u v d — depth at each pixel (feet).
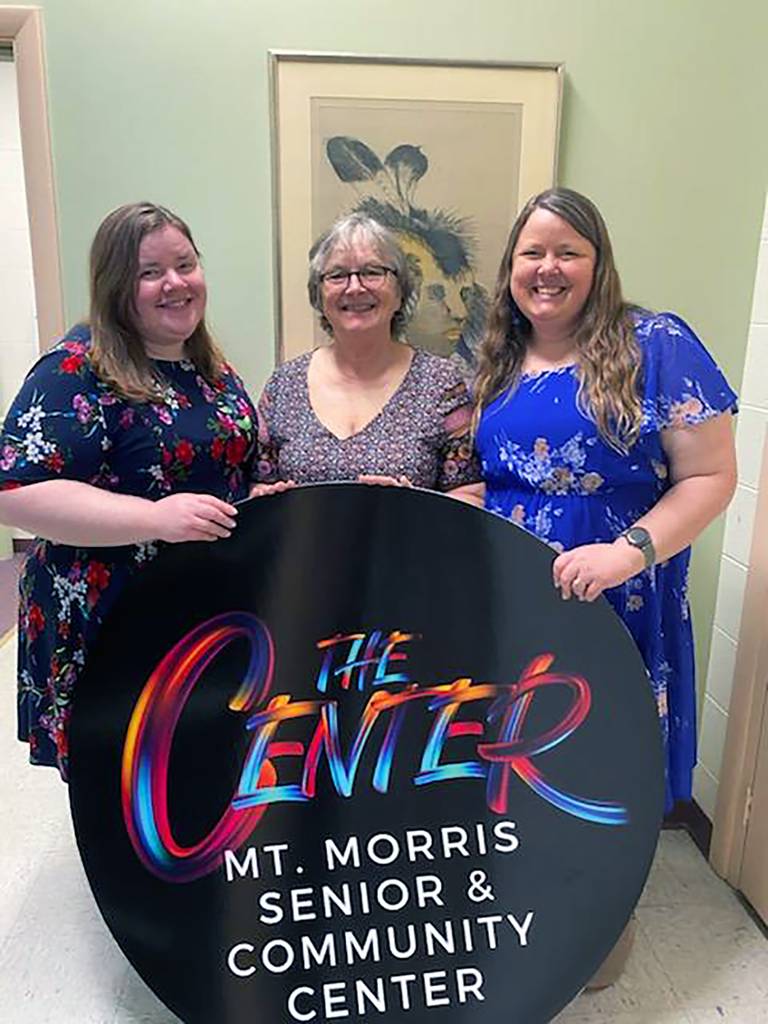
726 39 6.10
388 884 4.57
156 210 4.88
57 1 5.82
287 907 4.54
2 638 11.25
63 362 4.76
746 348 6.60
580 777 4.65
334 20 5.93
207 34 5.91
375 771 4.61
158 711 4.63
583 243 4.81
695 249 6.44
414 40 5.98
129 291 4.81
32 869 6.82
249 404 5.57
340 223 5.36
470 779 4.63
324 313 5.44
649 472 4.91
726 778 6.70
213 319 6.38
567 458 4.90
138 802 4.61
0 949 5.99
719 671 7.01
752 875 6.38
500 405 5.16
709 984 5.72
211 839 4.58
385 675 4.64
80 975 5.78
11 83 14.12
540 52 6.06
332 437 5.43
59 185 6.11
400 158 6.14
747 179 6.33
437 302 6.40
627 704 4.66
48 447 4.64
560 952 4.59
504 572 4.62
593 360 4.82
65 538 4.66
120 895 4.58
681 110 6.20
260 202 6.19
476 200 6.24
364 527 4.63
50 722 5.41
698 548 7.03
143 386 4.91
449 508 4.61
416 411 5.45
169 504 4.57
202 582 4.64
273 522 4.61
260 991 4.52
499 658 4.66
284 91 5.98
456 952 4.57
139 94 5.98
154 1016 5.45
